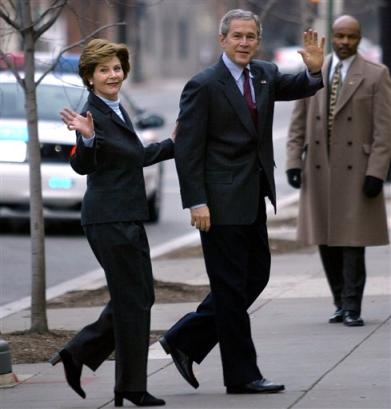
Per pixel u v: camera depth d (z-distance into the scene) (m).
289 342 17.94
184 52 159.00
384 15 44.38
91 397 15.02
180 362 14.91
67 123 13.38
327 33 36.88
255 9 48.50
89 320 20.98
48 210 32.44
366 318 19.81
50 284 25.83
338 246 19.52
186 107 14.52
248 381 14.60
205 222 14.43
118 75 13.88
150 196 36.12
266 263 14.96
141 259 13.98
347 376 15.46
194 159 14.46
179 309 21.56
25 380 16.20
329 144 19.64
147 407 14.12
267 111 14.65
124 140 13.86
